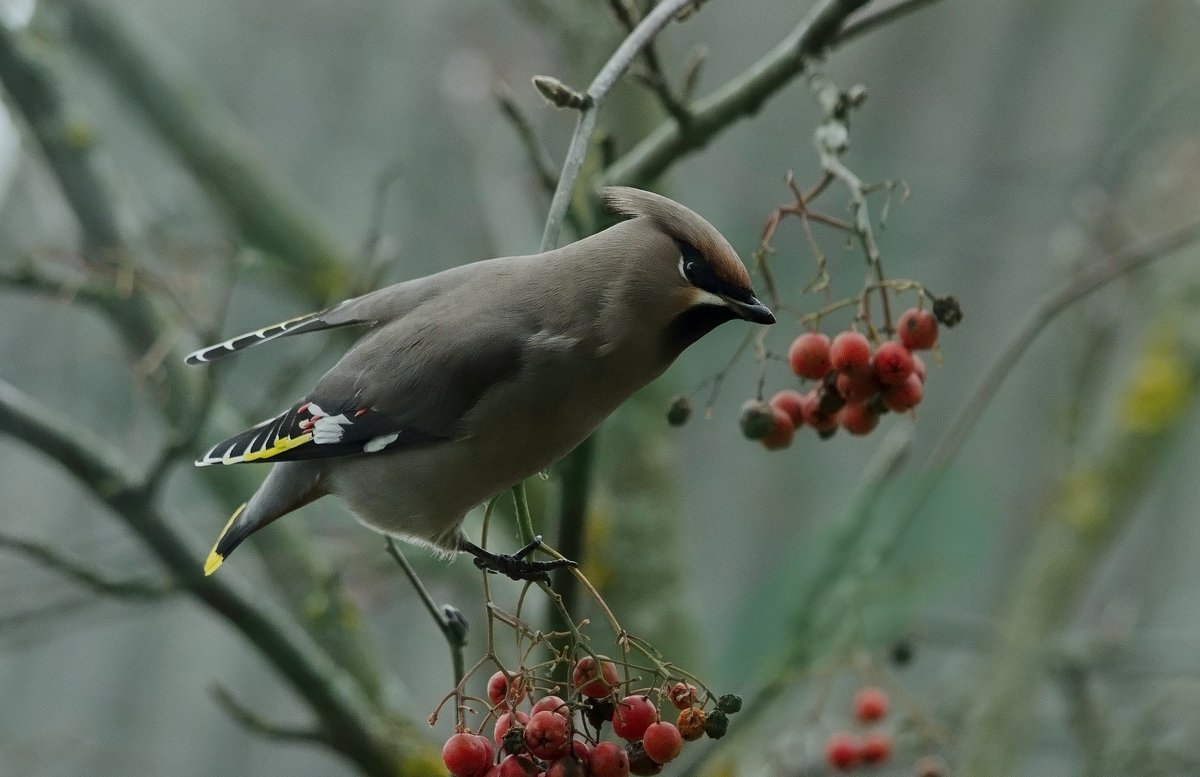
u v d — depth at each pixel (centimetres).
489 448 698
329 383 727
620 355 680
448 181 1600
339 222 1616
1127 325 1390
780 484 1616
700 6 781
